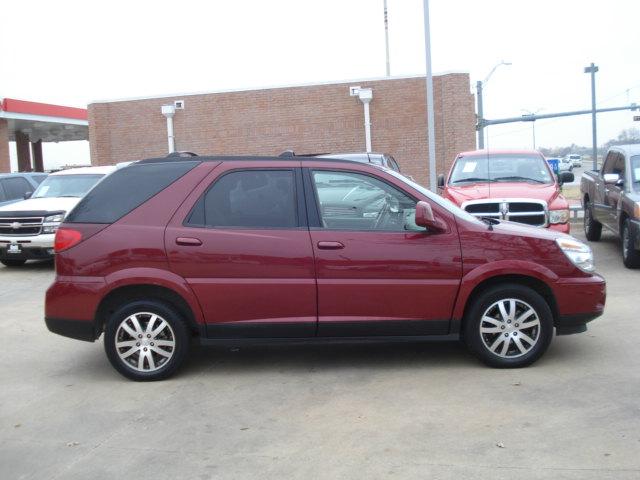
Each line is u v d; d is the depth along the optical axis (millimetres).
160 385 5695
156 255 5617
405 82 21922
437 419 4730
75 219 5789
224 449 4379
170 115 23375
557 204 9789
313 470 4023
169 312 5688
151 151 23859
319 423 4750
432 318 5668
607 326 7074
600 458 4035
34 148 43938
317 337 5688
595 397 5035
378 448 4297
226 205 5742
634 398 4984
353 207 5750
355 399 5199
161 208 5734
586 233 14031
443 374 5711
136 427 4805
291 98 22719
